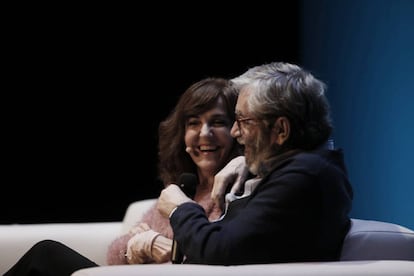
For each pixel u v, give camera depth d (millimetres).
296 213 5359
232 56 12016
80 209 12758
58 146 12570
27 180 12641
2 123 12422
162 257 6660
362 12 10195
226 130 7020
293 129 5629
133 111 12445
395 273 5156
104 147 12594
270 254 5375
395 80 9602
